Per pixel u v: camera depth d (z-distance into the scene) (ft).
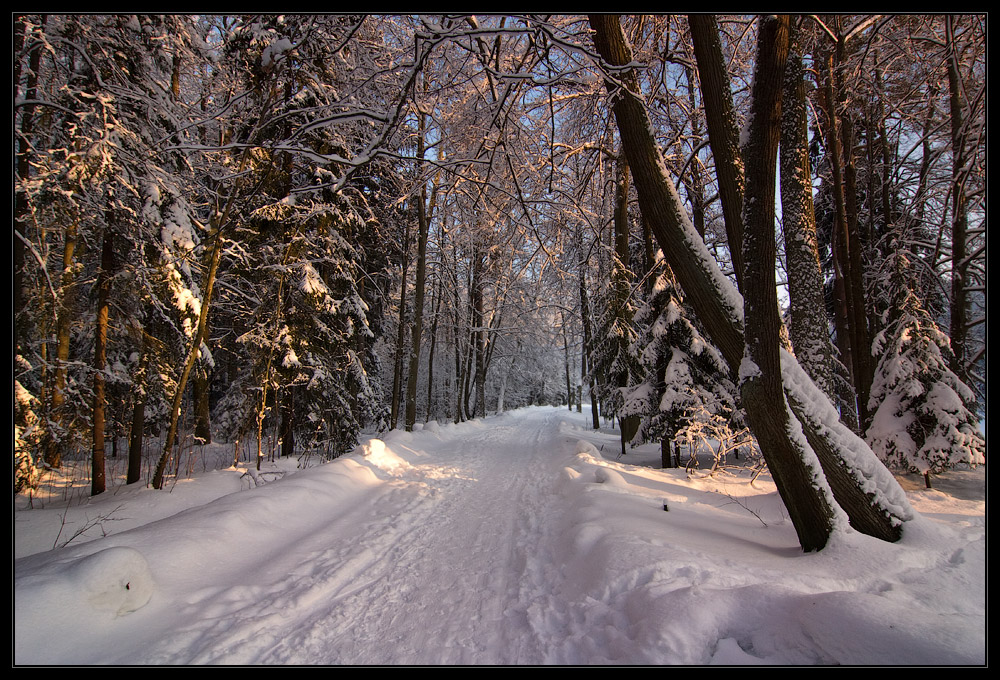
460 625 10.83
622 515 16.34
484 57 16.11
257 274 35.22
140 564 11.28
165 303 24.36
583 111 32.01
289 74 23.72
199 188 28.12
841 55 28.30
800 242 20.51
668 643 8.24
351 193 38.91
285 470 30.63
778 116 12.76
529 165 27.71
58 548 13.55
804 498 12.79
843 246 27.68
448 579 13.52
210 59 28.55
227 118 27.43
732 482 23.48
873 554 11.54
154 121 23.54
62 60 21.62
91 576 10.21
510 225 33.94
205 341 30.66
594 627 9.98
